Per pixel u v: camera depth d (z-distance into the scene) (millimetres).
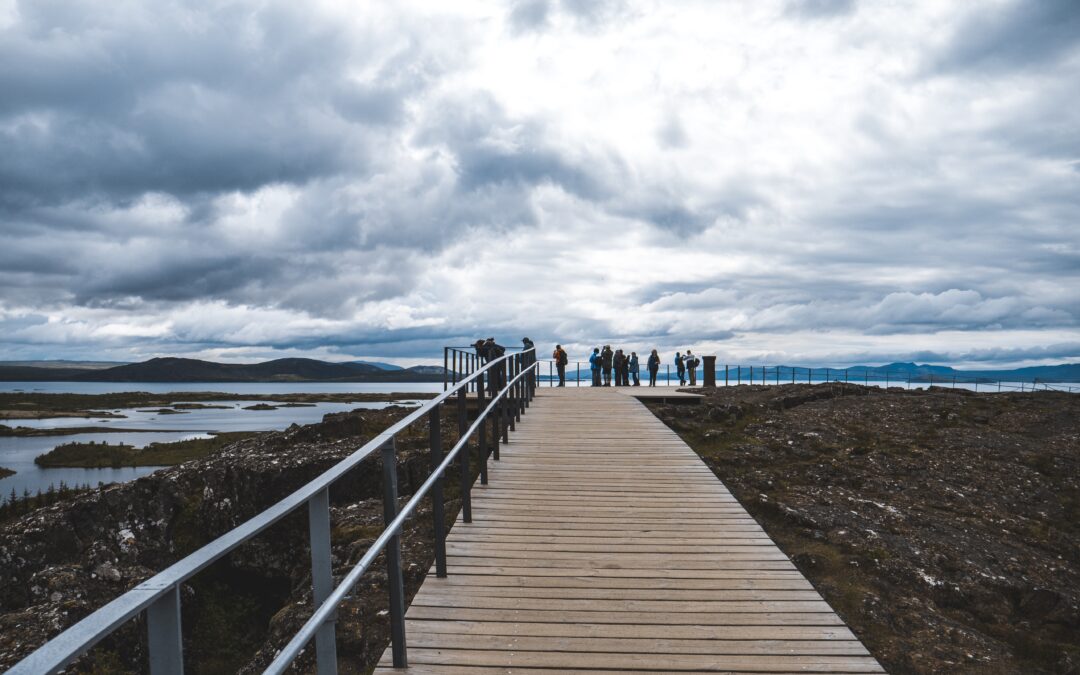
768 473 11875
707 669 4105
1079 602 7621
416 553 8031
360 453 3281
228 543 1910
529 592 5230
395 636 4023
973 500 10984
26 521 11227
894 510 10000
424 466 12438
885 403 16750
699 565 5840
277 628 6527
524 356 15273
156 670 1652
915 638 6461
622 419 13438
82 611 8281
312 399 185625
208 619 10539
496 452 9664
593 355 27828
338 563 8961
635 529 6797
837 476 11812
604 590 5285
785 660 4223
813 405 17047
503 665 4109
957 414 15664
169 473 13367
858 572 7812
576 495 8016
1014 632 6938
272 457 12562
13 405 160000
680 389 21953
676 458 9867
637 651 4309
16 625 7891
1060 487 11578
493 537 6523
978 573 7992
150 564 11609
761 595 5223
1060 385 19266
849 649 4375
